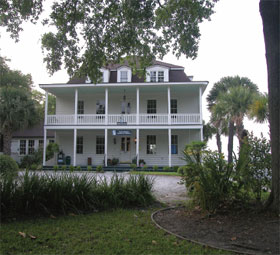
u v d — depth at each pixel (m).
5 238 4.09
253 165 5.95
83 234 4.34
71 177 6.50
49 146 21.42
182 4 8.62
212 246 3.78
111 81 22.23
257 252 3.57
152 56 10.16
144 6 8.62
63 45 9.38
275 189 5.26
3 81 31.83
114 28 9.45
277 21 5.54
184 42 9.38
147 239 4.10
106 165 19.86
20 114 19.72
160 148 22.16
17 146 25.45
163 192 9.13
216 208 5.55
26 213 5.48
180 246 3.82
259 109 11.08
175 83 19.67
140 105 22.72
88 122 20.78
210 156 5.83
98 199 6.36
